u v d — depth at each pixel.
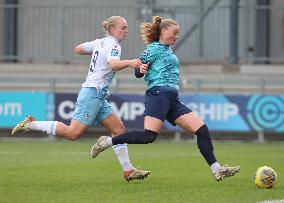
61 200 18.75
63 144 40.69
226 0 50.81
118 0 52.78
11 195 19.55
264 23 50.12
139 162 30.19
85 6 50.09
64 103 43.03
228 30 49.75
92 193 20.12
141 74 21.23
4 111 43.41
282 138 44.34
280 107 42.50
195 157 32.75
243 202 18.70
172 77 21.34
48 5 50.09
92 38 50.56
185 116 21.53
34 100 43.31
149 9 49.88
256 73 48.81
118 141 21.67
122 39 22.11
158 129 21.33
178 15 49.97
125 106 42.94
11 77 47.72
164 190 20.94
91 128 44.75
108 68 22.12
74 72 49.62
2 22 51.50
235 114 42.78
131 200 18.91
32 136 45.31
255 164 29.80
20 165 28.03
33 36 51.28
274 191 20.89
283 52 50.72
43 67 50.00
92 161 30.12
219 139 44.44
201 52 49.78
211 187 21.73
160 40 21.47
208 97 42.84
